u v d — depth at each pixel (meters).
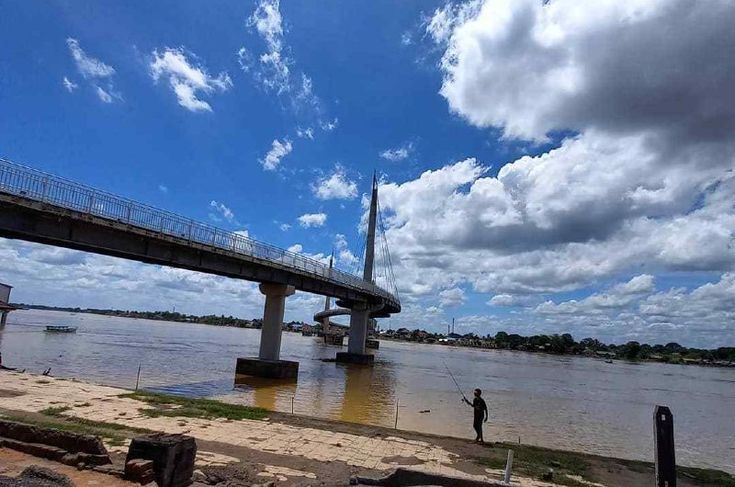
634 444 27.14
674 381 100.19
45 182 25.56
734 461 25.50
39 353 53.72
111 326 172.25
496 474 14.15
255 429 17.38
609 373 111.75
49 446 10.57
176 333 154.00
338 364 74.94
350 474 12.73
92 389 23.67
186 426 17.06
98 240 30.06
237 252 41.00
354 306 82.25
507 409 37.84
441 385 51.97
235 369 51.00
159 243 34.50
